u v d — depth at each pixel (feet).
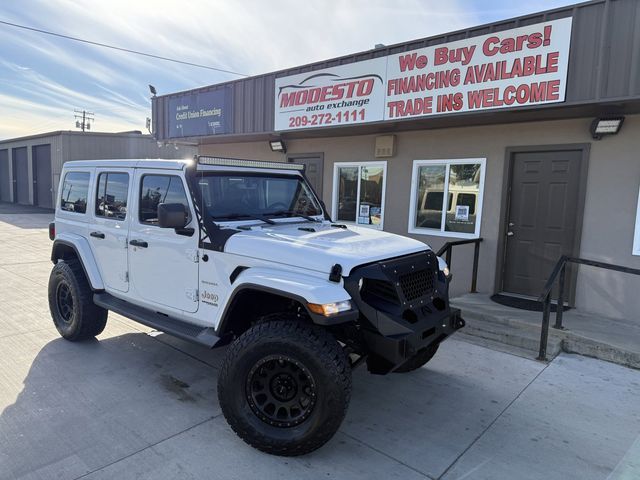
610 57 16.66
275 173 15.05
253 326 10.73
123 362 15.03
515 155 22.50
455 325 12.54
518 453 10.54
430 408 12.64
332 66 25.53
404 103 22.68
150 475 9.37
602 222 19.89
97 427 11.10
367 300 10.51
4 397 12.44
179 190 12.80
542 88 18.26
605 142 19.65
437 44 21.21
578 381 14.51
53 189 81.10
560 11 17.65
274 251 10.95
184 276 12.66
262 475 9.50
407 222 26.50
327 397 9.60
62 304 17.06
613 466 10.11
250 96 30.50
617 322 18.86
